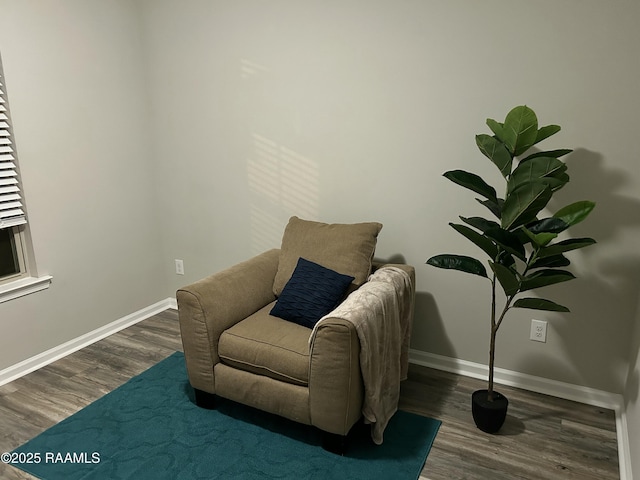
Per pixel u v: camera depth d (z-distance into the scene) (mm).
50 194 2910
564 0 2201
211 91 3191
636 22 2111
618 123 2229
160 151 3512
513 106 2400
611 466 2080
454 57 2465
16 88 2674
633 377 2223
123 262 3430
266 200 3189
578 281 2449
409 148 2674
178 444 2221
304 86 2877
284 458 2125
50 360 2986
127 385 2705
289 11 2814
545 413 2449
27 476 2035
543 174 1976
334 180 2926
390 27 2572
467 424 2350
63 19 2867
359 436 2266
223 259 3486
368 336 2018
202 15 3090
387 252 2877
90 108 3080
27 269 2914
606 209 2328
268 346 2211
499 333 2682
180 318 2350
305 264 2568
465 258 2145
